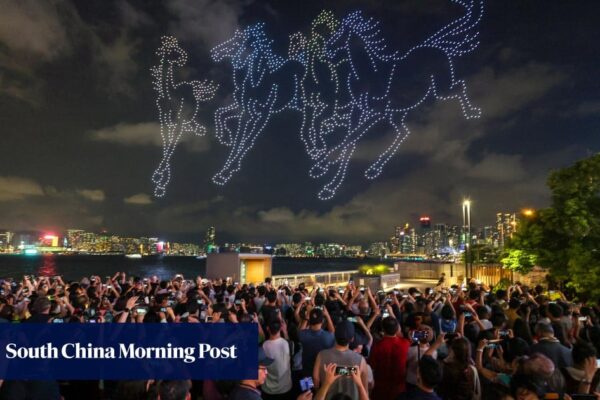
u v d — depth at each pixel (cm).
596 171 1550
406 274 3462
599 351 591
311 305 800
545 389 379
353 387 448
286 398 549
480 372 534
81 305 784
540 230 1702
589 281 1451
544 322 569
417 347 527
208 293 1066
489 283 2516
